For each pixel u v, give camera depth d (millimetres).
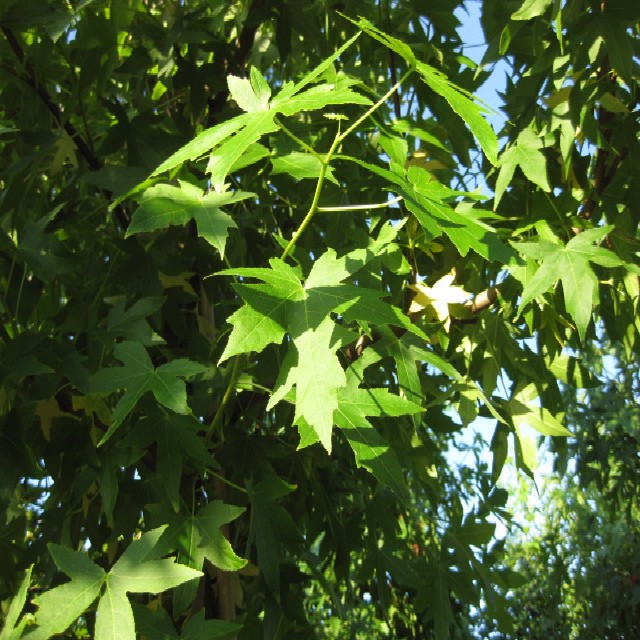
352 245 1104
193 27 1184
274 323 625
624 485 2379
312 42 1386
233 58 1229
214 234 763
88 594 704
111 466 951
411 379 931
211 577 1093
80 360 951
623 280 1091
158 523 861
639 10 946
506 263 693
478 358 1151
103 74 1123
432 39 1226
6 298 1044
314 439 706
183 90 1294
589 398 2492
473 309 1082
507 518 1382
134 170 1012
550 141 1029
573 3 961
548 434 1102
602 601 2701
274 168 797
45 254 977
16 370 888
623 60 951
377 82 1340
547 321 1092
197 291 1216
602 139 1008
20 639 688
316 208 686
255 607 1202
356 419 747
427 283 1111
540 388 1126
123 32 1249
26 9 996
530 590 3023
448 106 1168
